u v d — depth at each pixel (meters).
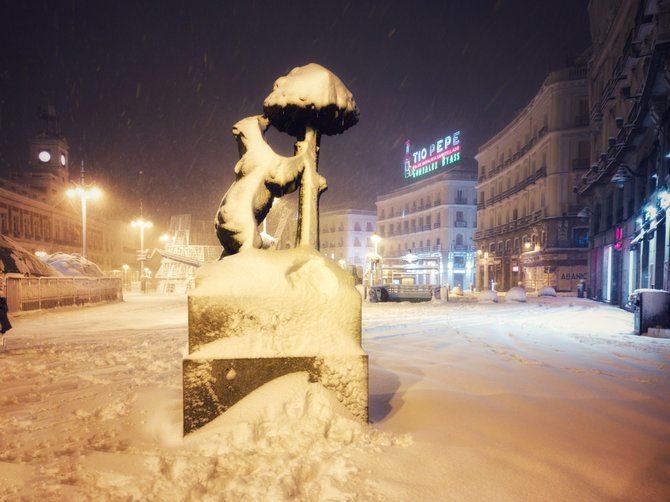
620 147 19.39
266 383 2.98
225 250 3.70
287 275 3.21
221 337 3.01
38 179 55.31
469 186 69.19
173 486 2.25
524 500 2.28
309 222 3.67
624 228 21.33
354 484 2.36
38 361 6.31
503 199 54.16
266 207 3.82
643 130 17.44
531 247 46.47
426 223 74.31
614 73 22.03
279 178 3.66
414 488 2.35
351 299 3.22
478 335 9.47
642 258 18.08
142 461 2.52
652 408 3.97
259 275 3.15
